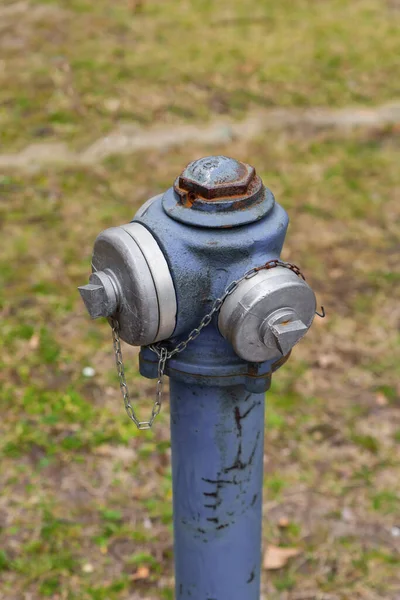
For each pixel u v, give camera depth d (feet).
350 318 13.52
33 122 19.42
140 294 5.09
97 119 19.66
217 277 5.21
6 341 12.69
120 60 22.56
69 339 12.84
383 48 24.06
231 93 21.11
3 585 9.31
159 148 18.62
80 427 11.30
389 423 11.55
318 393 12.04
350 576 9.50
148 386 12.07
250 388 5.59
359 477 10.74
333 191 17.20
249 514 6.47
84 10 25.81
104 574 9.50
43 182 17.17
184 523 6.51
